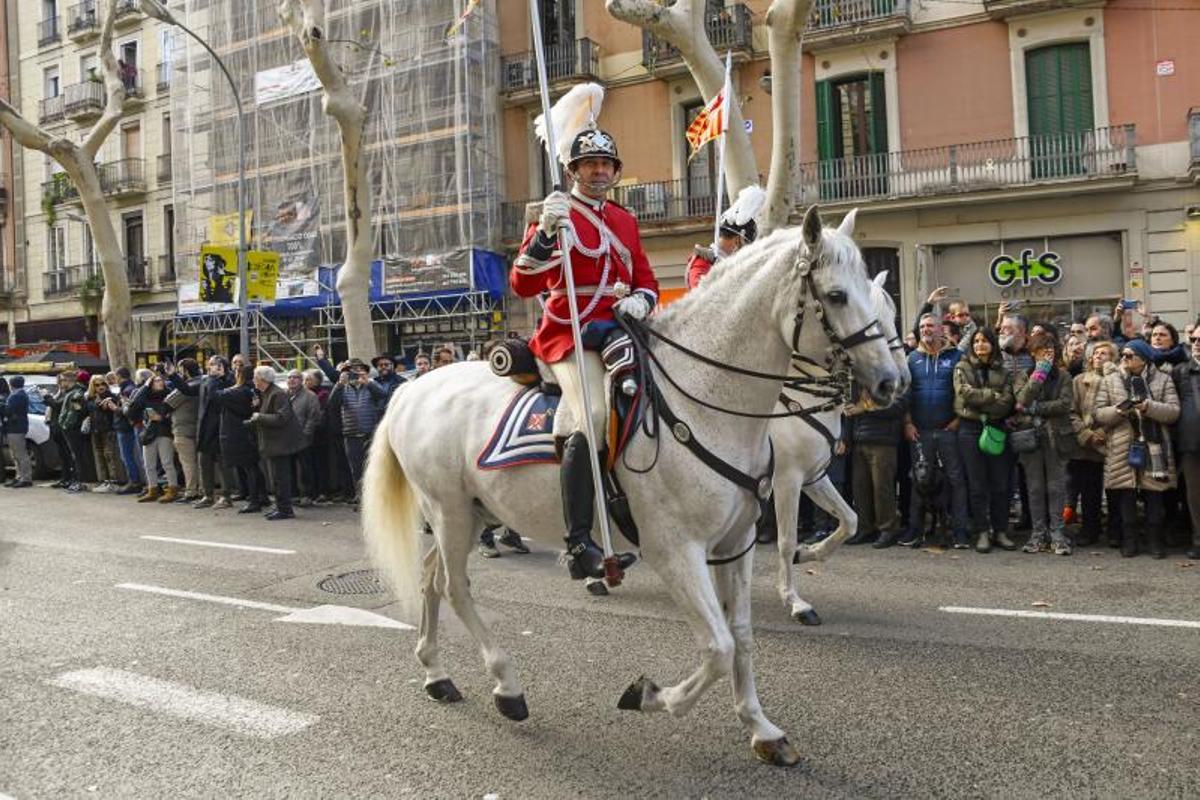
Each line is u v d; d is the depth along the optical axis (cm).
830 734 405
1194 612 579
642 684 379
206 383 1204
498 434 413
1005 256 1838
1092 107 1788
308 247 2425
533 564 798
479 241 2278
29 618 644
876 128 1973
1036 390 771
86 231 3103
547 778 371
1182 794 340
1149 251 1738
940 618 588
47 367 2402
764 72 2069
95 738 425
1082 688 450
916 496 835
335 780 375
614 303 390
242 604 675
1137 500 812
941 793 346
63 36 3122
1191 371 737
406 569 476
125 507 1247
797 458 592
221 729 432
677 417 365
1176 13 1711
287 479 1104
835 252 335
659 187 2191
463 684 489
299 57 2438
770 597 655
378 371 1198
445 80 2286
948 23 1886
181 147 2698
